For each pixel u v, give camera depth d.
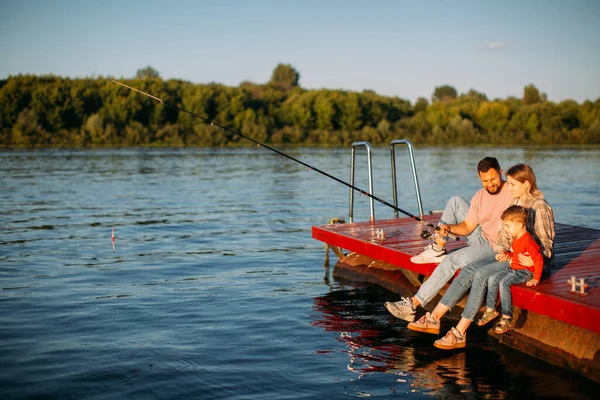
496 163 5.39
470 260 5.46
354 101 60.34
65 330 5.62
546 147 52.78
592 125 57.41
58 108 50.62
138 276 7.84
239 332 5.64
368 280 7.72
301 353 5.12
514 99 67.75
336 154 41.50
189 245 10.16
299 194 18.66
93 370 4.67
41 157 36.06
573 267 5.59
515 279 5.00
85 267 8.34
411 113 65.44
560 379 4.58
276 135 55.66
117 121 52.84
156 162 33.16
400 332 5.72
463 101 66.00
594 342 4.68
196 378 4.54
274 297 6.92
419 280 7.00
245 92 59.81
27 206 15.20
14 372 4.63
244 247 10.03
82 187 20.06
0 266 8.36
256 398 4.22
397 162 34.44
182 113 55.22
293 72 120.31
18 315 6.07
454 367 4.83
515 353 5.15
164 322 5.90
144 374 4.61
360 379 4.57
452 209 6.11
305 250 9.81
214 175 25.59
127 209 14.84
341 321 6.04
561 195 17.67
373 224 8.60
